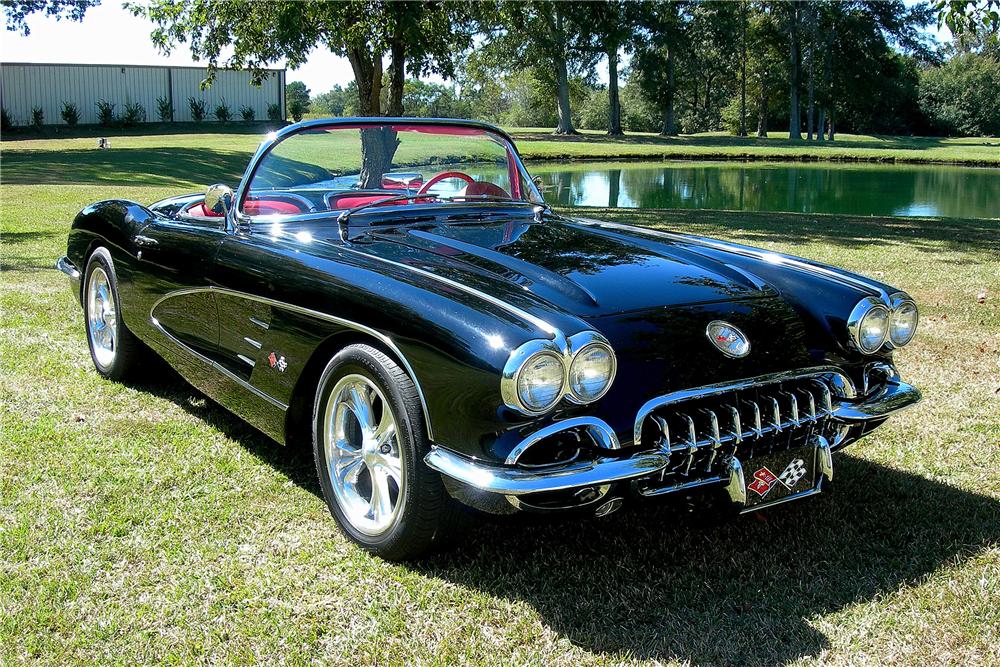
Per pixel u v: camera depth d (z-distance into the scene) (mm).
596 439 2367
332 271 2828
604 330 2537
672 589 2559
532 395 2244
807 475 2787
